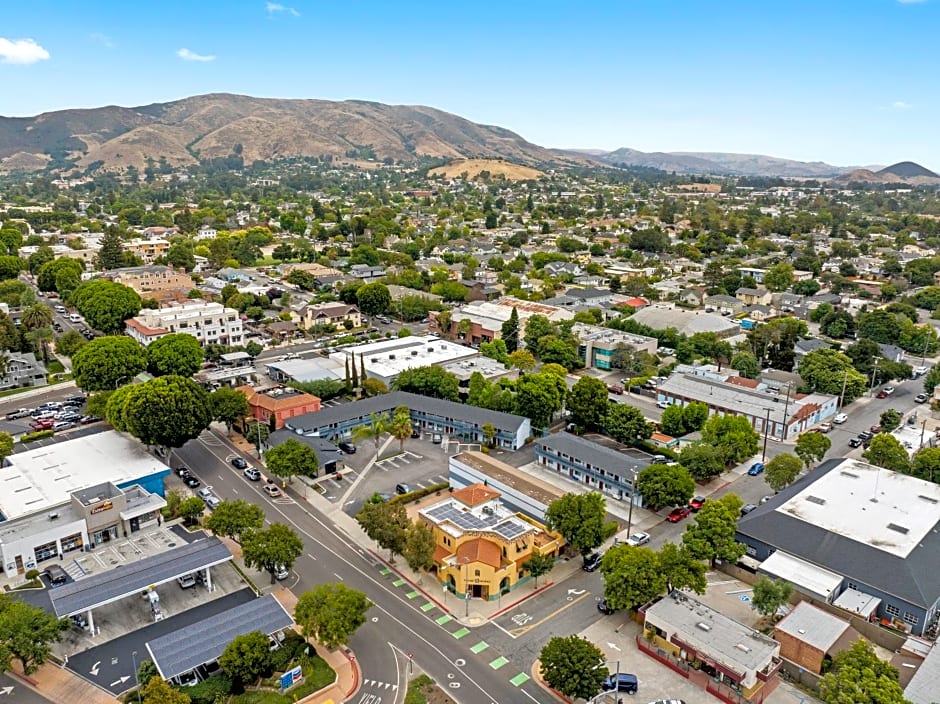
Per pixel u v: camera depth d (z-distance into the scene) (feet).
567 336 653.71
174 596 301.63
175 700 219.20
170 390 407.85
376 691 246.27
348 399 542.57
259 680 248.11
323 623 253.65
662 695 245.65
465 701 241.35
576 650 238.68
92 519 338.13
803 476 396.57
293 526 362.74
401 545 315.37
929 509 344.08
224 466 434.30
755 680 245.45
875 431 498.69
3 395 555.28
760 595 281.13
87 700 240.53
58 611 264.11
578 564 333.42
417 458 449.06
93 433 479.41
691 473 407.44
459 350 635.66
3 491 362.53
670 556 294.46
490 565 297.94
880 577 294.46
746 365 595.47
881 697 216.95
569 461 418.51
